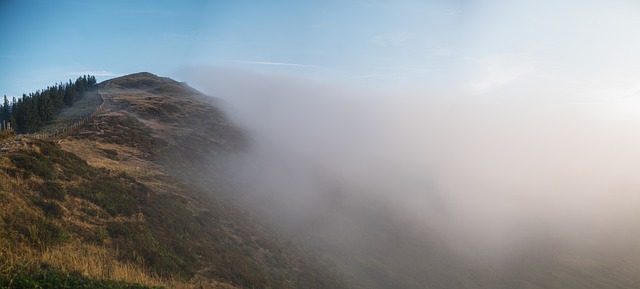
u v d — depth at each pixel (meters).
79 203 21.34
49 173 22.08
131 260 18.73
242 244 31.14
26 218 16.78
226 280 22.81
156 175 36.47
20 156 21.91
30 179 20.34
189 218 29.31
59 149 26.73
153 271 18.88
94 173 26.52
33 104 69.12
